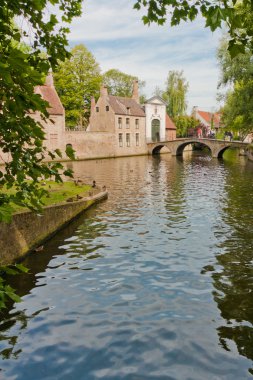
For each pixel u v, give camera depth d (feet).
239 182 78.48
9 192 40.19
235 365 17.16
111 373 16.69
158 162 146.41
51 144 151.43
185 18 12.37
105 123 186.60
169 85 241.96
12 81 7.68
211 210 49.78
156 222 43.70
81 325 20.74
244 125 121.60
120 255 32.22
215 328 20.25
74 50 173.68
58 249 34.19
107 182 82.84
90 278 27.35
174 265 29.58
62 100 174.60
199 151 241.35
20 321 21.27
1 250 28.66
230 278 26.89
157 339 19.21
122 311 22.27
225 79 103.76
